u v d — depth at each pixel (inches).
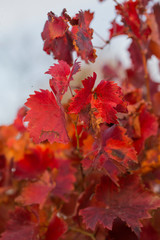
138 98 36.3
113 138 27.5
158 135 34.0
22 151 37.3
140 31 36.0
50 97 26.6
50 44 29.5
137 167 31.0
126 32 36.0
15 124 38.7
